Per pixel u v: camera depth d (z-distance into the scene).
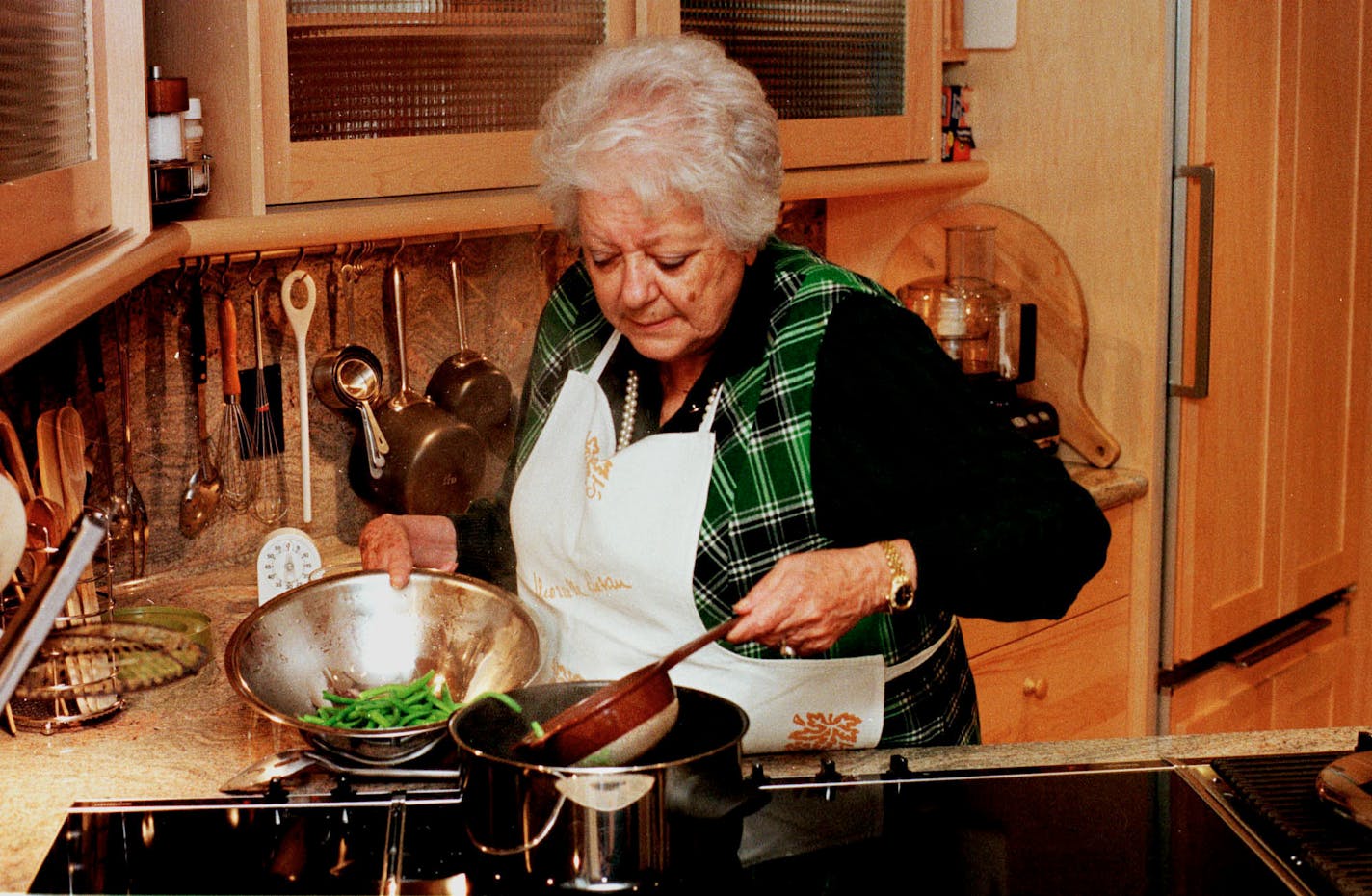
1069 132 2.53
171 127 1.52
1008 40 2.55
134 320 1.87
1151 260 2.47
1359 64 2.81
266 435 2.03
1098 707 2.56
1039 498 1.27
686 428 1.40
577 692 1.20
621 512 1.42
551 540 1.50
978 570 1.23
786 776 1.26
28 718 1.39
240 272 1.97
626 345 1.48
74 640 1.42
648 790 0.99
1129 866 1.08
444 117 1.78
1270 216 2.62
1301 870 1.06
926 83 2.44
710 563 1.38
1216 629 2.67
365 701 1.32
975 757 1.30
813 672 1.39
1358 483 3.03
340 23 1.66
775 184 1.29
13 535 0.84
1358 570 3.08
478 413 2.17
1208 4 2.39
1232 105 2.48
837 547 1.37
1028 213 2.60
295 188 1.64
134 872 1.09
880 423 1.33
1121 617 2.56
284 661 1.41
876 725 1.40
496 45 1.81
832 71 2.29
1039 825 1.15
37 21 1.16
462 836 1.12
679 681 1.43
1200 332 2.46
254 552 2.05
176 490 1.96
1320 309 2.81
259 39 1.57
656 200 1.21
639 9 1.95
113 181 1.43
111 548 1.64
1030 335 2.56
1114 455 2.55
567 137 1.26
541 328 1.61
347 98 1.69
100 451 1.82
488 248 2.23
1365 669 3.13
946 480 1.30
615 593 1.44
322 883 1.06
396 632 1.46
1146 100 2.43
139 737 1.38
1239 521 2.69
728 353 1.37
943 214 2.68
